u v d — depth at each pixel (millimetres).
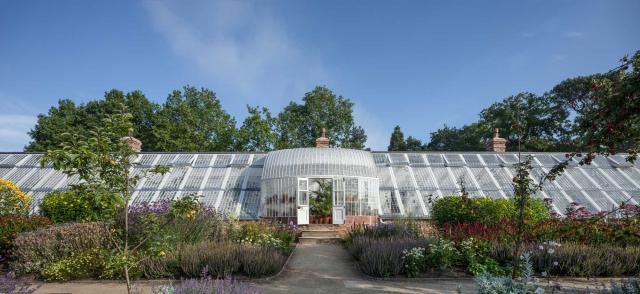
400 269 13289
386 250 13688
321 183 23172
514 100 54625
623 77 7223
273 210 22688
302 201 22453
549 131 53719
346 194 22719
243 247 14070
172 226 14992
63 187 23422
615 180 25344
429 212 23516
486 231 15625
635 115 6988
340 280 12789
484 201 18938
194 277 12617
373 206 23250
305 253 17266
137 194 23531
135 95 52719
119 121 7426
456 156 28000
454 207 18891
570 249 13148
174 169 25641
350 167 23125
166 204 17109
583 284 11867
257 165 26125
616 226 10234
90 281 12367
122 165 7656
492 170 26641
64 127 48875
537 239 14773
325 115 52375
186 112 47000
